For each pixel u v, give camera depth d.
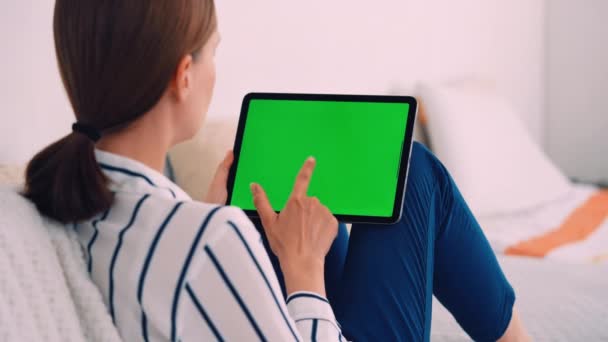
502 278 1.23
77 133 0.77
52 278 0.75
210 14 0.79
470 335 1.26
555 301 1.57
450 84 2.93
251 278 0.72
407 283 1.12
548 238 2.37
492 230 2.48
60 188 0.75
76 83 0.77
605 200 2.85
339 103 1.20
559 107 3.73
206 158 1.94
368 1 2.71
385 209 1.13
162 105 0.79
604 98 3.60
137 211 0.75
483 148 2.69
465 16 3.18
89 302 0.75
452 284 1.22
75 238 0.79
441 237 1.20
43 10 1.65
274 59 2.37
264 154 1.19
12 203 0.77
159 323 0.72
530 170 2.79
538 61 3.68
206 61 0.81
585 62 3.64
